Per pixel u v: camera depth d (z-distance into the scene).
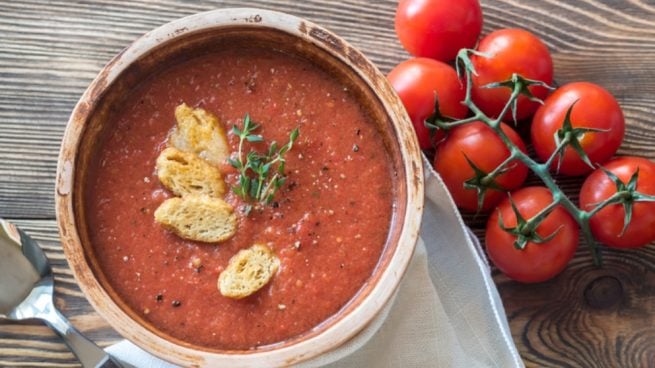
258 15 0.54
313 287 0.54
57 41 0.62
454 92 0.58
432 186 0.59
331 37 0.54
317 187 0.55
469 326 0.60
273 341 0.54
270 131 0.55
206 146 0.55
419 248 0.59
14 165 0.61
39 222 0.61
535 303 0.61
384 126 0.55
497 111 0.60
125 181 0.55
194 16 0.54
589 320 0.61
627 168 0.58
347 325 0.52
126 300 0.54
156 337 0.52
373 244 0.55
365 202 0.55
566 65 0.63
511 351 0.58
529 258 0.58
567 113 0.55
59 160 0.52
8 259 0.60
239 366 0.52
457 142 0.58
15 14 0.62
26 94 0.62
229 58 0.55
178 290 0.54
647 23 0.63
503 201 0.59
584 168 0.60
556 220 0.58
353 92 0.55
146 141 0.55
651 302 0.61
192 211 0.54
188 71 0.55
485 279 0.58
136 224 0.54
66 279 0.61
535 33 0.63
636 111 0.62
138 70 0.54
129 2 0.62
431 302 0.60
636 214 0.57
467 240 0.59
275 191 0.54
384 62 0.63
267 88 0.55
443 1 0.58
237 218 0.54
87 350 0.59
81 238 0.53
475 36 0.60
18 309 0.60
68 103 0.62
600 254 0.62
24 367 0.60
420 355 0.60
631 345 0.61
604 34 0.63
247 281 0.53
